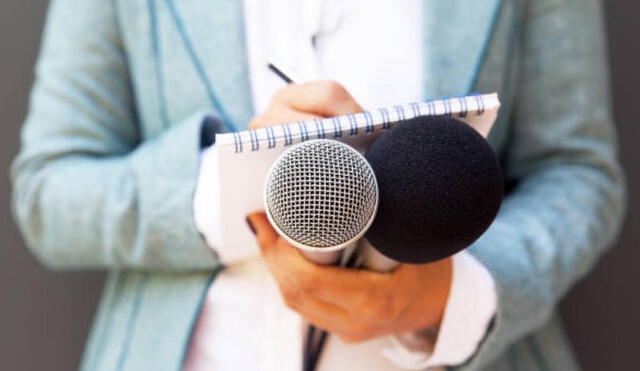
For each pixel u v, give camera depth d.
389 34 0.72
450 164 0.52
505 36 0.75
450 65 0.72
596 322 1.09
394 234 0.53
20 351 1.08
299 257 0.62
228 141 0.54
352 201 0.51
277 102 0.62
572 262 0.76
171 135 0.73
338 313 0.64
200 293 0.73
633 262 1.09
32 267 1.07
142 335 0.74
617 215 0.81
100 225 0.75
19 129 1.05
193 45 0.73
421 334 0.71
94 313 1.08
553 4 0.78
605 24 1.06
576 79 0.79
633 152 1.08
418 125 0.53
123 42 0.79
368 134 0.55
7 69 1.04
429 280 0.66
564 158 0.80
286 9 0.72
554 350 0.83
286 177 0.51
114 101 0.81
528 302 0.71
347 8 0.72
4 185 1.05
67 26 0.80
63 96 0.79
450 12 0.73
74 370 1.09
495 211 0.53
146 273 0.77
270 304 0.71
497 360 0.78
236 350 0.72
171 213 0.71
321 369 0.71
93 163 0.77
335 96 0.61
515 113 0.80
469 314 0.68
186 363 0.74
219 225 0.70
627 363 1.10
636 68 1.07
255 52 0.72
